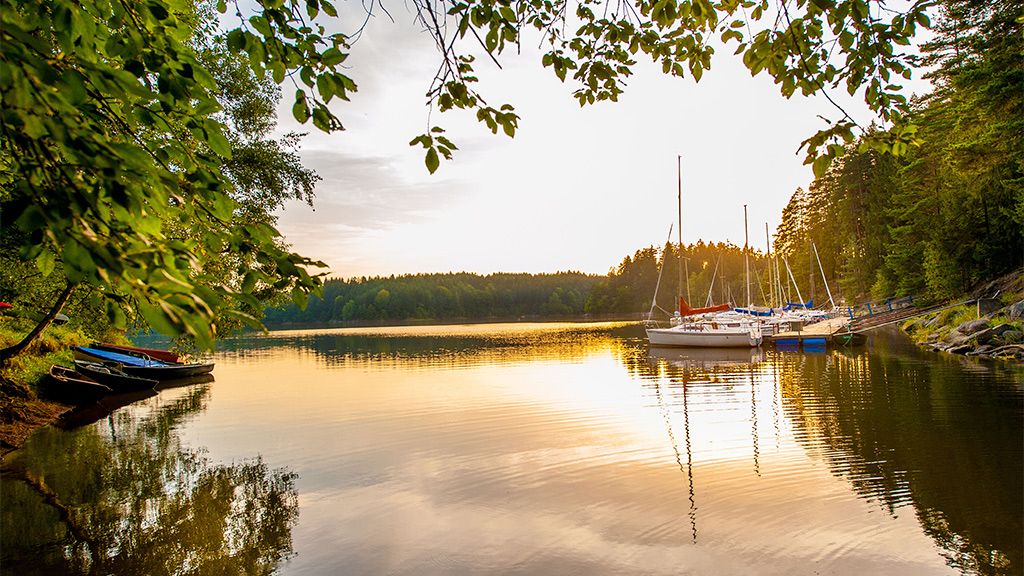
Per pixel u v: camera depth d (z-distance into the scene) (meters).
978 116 19.91
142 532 7.52
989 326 23.48
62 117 1.54
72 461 11.09
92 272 1.56
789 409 14.26
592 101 4.26
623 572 6.15
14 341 18.70
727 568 6.16
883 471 8.91
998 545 6.32
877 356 24.66
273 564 6.54
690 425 12.98
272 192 15.00
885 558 6.20
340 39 2.77
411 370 26.72
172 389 21.62
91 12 2.20
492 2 3.03
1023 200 25.44
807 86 3.44
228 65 12.83
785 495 8.14
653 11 3.54
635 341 45.22
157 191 1.88
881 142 3.34
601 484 8.95
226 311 1.77
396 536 7.21
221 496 8.89
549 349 38.53
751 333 32.72
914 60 3.20
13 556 6.82
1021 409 12.48
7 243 5.78
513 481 9.20
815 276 67.31
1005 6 18.75
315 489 9.12
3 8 1.55
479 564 6.41
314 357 36.53
